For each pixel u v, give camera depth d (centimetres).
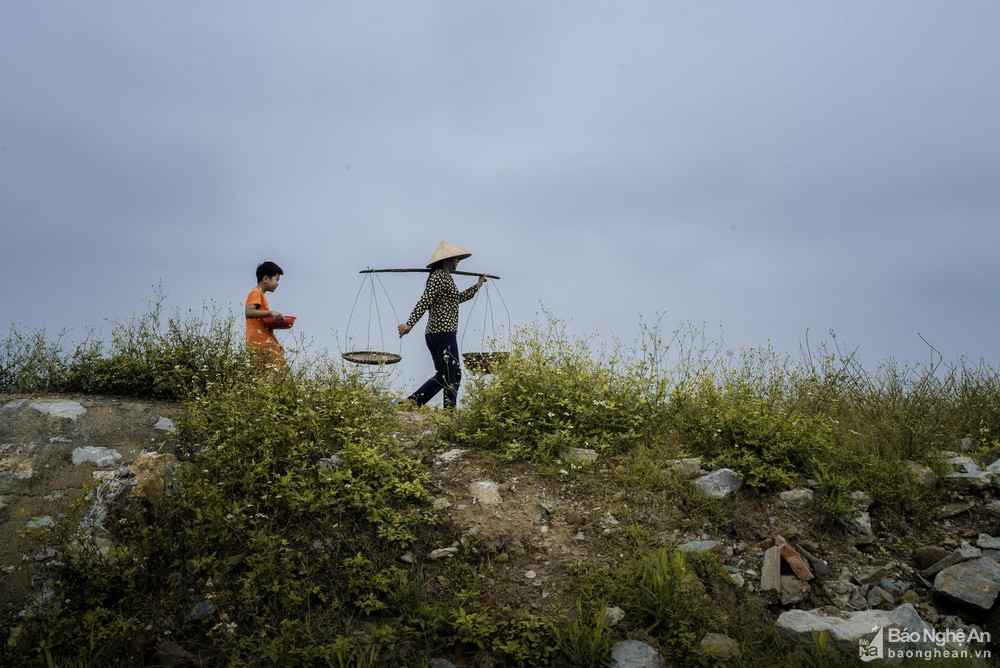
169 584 474
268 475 543
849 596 488
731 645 430
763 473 570
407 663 421
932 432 668
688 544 504
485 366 720
